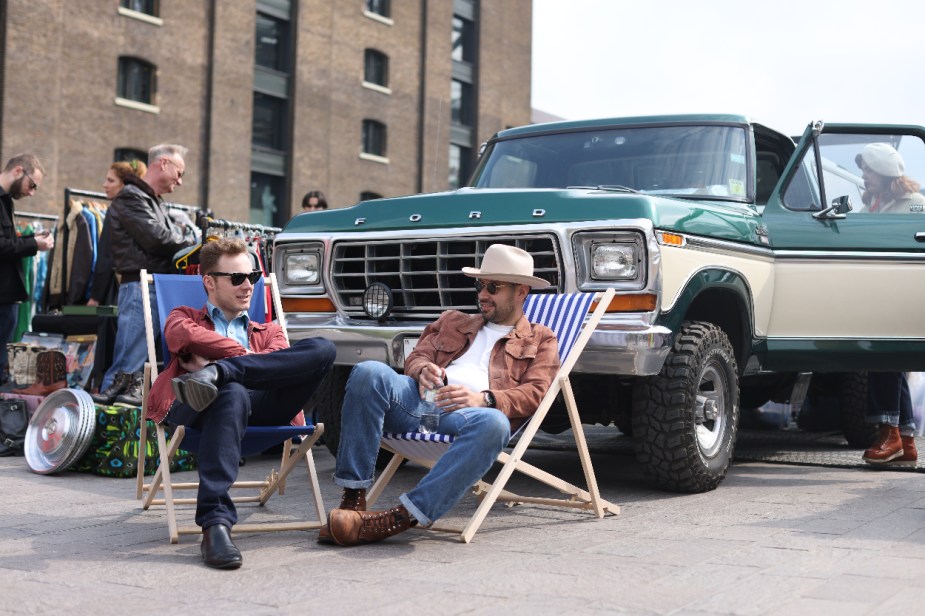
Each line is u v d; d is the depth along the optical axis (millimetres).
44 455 6297
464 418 4387
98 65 23484
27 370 7086
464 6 34000
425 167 32031
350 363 5848
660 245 5238
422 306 5773
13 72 21828
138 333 6801
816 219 6371
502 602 3195
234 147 26359
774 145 7125
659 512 5000
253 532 4422
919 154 6660
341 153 29562
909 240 6363
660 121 6797
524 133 7168
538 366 4613
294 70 28109
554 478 4672
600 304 4801
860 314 6352
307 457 4715
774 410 9281
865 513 4895
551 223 5367
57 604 3244
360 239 5910
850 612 3033
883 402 6660
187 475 6320
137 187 7016
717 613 3041
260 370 4281
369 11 30797
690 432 5426
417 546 4199
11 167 7492
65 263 8750
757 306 6105
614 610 3082
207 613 3119
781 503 5238
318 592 3375
